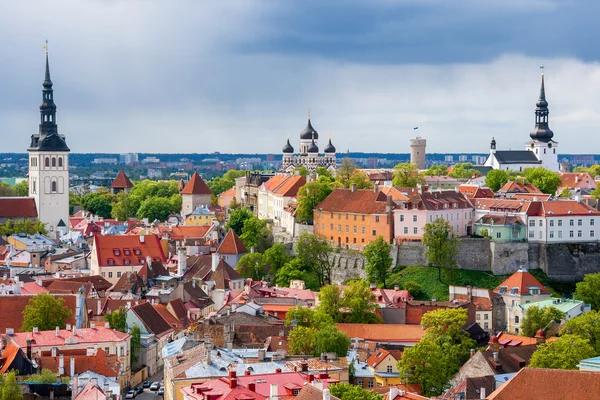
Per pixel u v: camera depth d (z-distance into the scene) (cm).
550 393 18575
